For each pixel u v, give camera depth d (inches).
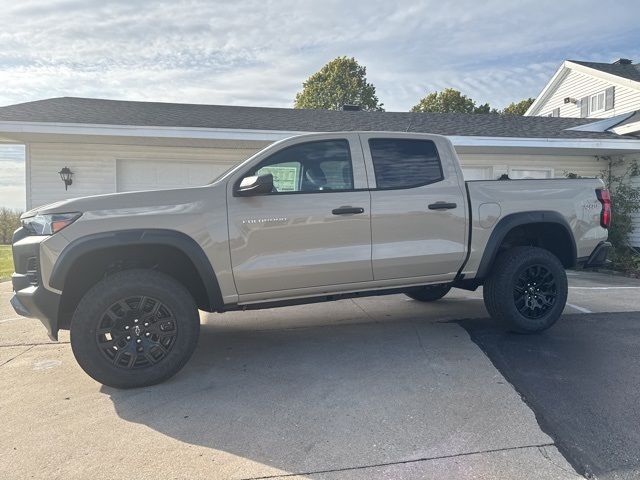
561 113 858.1
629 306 249.0
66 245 142.0
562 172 513.3
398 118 526.0
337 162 171.2
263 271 158.7
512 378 151.0
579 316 226.2
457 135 436.8
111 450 114.0
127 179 427.8
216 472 104.4
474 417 126.6
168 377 151.5
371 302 269.3
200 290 164.7
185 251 150.3
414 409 131.6
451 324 215.9
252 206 158.1
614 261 426.3
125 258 155.4
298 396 141.7
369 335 201.9
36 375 164.9
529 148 455.5
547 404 133.3
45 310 143.4
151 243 147.0
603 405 132.1
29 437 120.9
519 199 190.2
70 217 144.2
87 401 141.6
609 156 517.3
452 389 143.9
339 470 104.3
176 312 149.6
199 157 434.6
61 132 363.9
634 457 107.7
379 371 159.6
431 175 180.9
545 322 192.9
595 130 522.9
